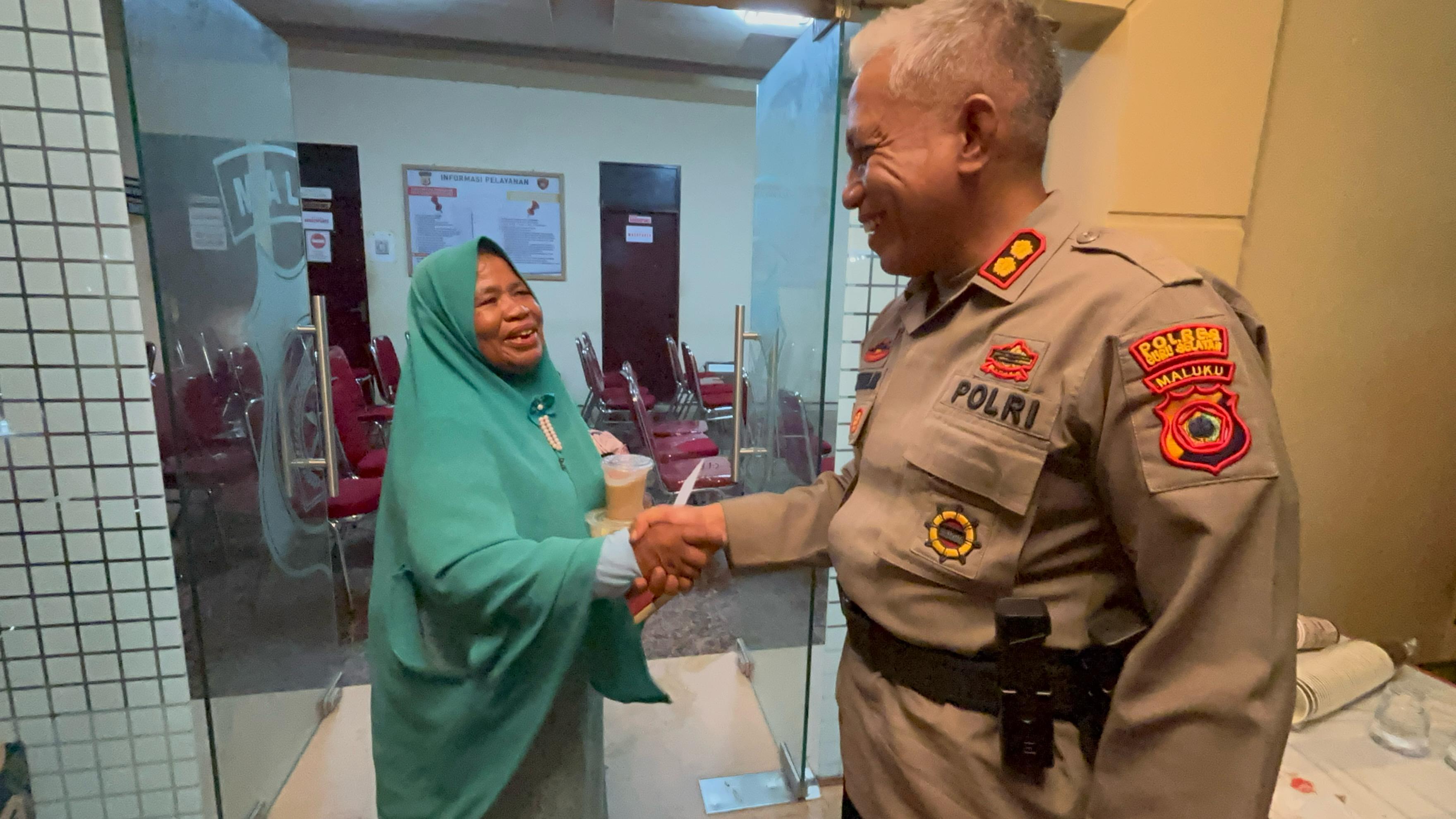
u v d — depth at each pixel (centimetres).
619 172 591
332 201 538
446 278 117
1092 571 79
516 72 523
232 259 160
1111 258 77
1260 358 78
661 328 634
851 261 161
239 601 164
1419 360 162
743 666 239
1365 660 146
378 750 120
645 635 262
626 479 125
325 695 212
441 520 105
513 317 119
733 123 607
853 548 89
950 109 78
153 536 139
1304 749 131
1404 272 156
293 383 199
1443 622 179
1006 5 79
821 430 152
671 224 612
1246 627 64
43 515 134
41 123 120
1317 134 146
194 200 141
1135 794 69
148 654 144
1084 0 127
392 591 115
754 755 197
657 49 369
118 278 127
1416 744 129
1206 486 65
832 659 183
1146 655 69
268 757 178
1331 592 171
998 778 81
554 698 116
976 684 81
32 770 142
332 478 195
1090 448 74
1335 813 115
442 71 520
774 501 114
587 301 612
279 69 193
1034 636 74
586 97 572
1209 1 132
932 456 81
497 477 112
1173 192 139
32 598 136
